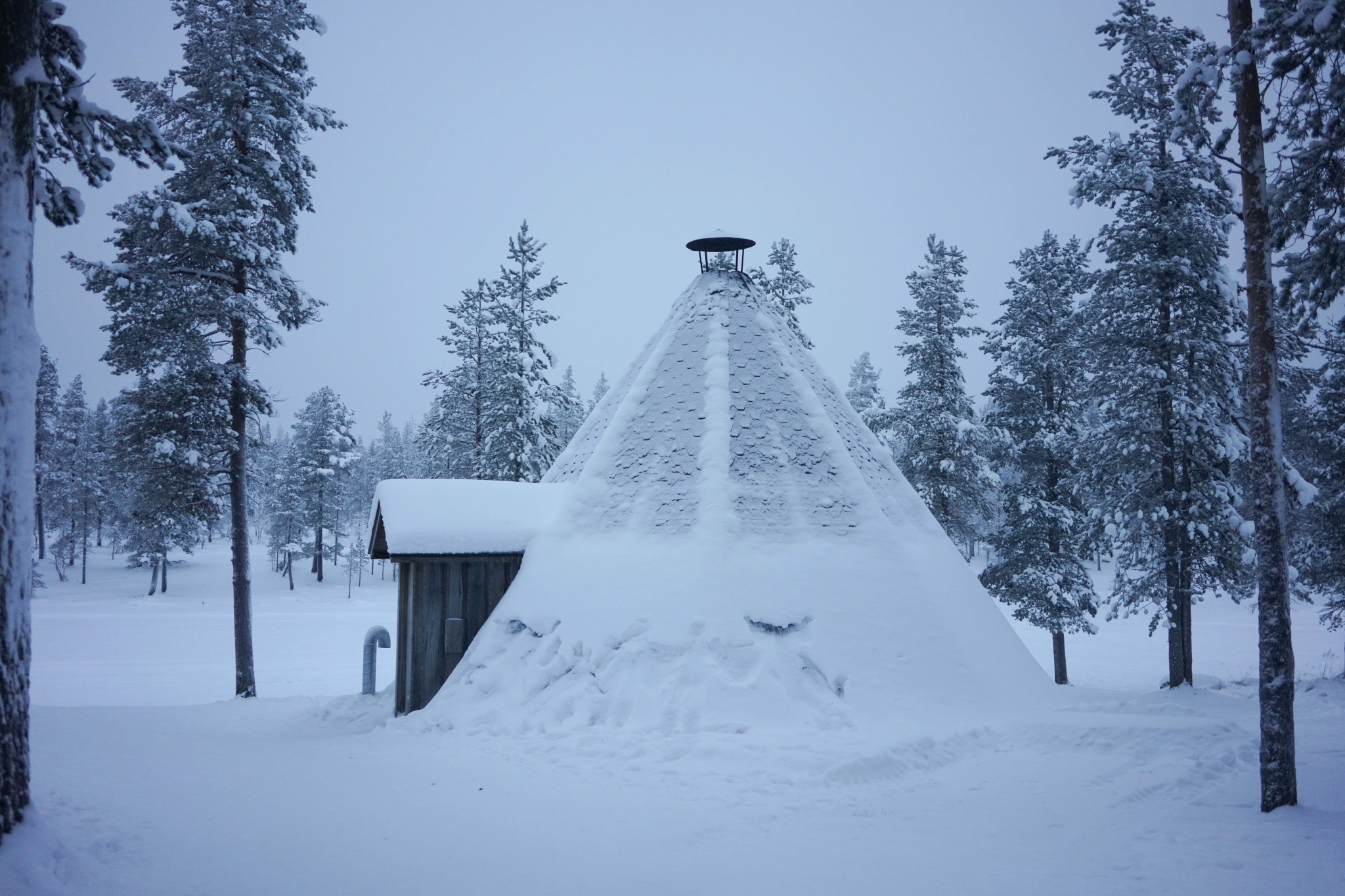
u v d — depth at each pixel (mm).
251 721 13570
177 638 34781
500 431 31391
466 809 7016
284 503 65625
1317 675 23969
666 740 9984
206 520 19719
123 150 8125
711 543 13141
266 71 19953
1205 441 19625
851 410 17266
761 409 15148
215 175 19094
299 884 4957
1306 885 5238
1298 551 24172
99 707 15102
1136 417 19875
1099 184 20031
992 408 27844
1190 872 5508
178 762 8742
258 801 7031
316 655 30031
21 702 5195
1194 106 8961
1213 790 8016
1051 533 25828
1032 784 8172
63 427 65500
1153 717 11375
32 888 4512
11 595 5215
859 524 14047
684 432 14859
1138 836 6418
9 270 5520
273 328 19594
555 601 13070
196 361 18688
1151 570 20266
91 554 72938
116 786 7211
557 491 15422
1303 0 8164
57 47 7164
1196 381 19688
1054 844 6180
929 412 27344
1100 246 20812
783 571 12969
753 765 8969
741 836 6355
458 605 13711
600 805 7277
